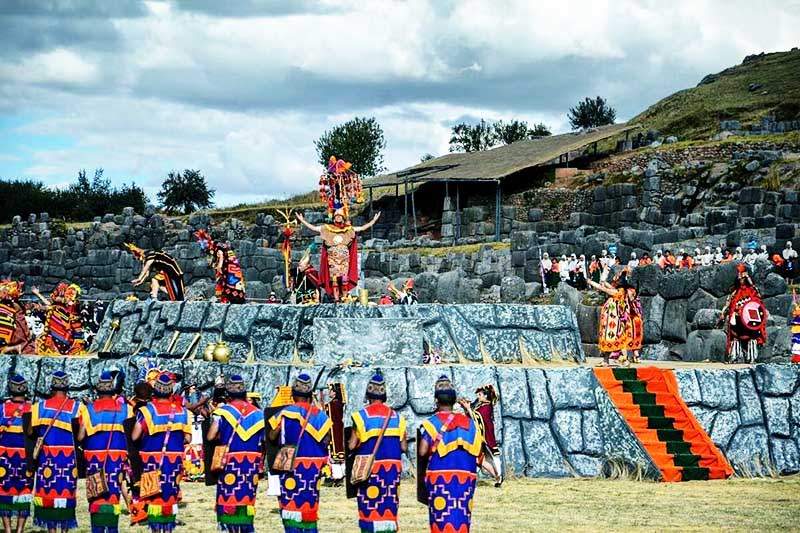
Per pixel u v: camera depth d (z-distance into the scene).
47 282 69.25
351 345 22.36
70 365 25.14
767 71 85.25
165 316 25.92
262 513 16.86
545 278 46.56
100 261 66.88
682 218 53.56
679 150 62.09
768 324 29.03
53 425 14.17
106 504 13.88
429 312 23.38
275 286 55.78
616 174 62.12
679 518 16.14
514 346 23.39
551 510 16.94
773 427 21.62
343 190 25.27
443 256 53.78
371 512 12.49
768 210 45.03
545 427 21.09
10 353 26.69
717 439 21.36
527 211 64.31
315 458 12.84
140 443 13.84
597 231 51.88
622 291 23.36
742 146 60.31
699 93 83.31
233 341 24.41
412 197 63.34
